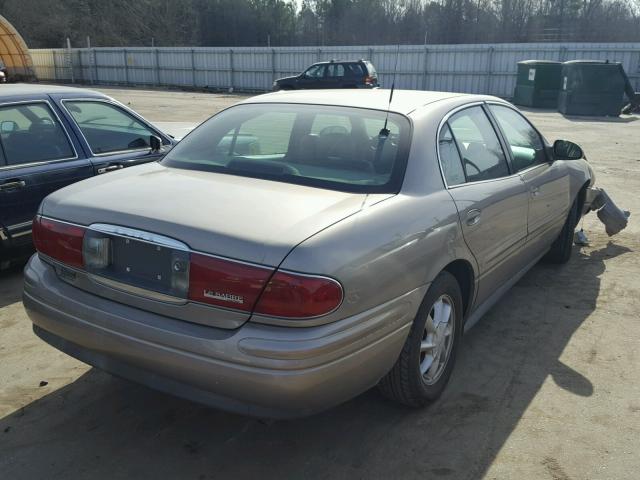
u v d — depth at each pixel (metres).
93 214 2.71
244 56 37.59
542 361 3.73
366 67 25.59
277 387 2.28
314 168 3.05
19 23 65.75
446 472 2.71
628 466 2.76
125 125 5.66
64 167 5.01
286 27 80.88
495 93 30.64
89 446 2.85
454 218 3.05
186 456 2.80
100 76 44.16
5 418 3.05
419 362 2.96
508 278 4.13
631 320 4.34
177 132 7.07
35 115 4.98
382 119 3.24
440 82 32.03
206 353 2.35
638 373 3.60
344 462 2.77
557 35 55.66
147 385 2.59
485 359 3.74
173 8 78.50
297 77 26.48
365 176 2.95
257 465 2.74
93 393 3.29
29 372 3.50
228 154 3.29
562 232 5.29
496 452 2.85
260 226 2.42
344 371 2.41
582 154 4.57
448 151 3.29
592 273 5.31
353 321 2.40
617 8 56.25
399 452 2.84
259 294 2.29
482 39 58.44
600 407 3.23
